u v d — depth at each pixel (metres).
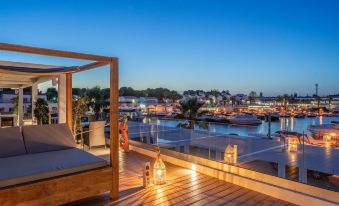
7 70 4.35
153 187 4.05
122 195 3.71
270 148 5.05
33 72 4.57
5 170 3.02
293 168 4.16
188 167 5.09
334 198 3.27
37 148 4.16
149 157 6.00
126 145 6.54
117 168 3.61
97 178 3.40
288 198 3.55
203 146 5.40
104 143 6.94
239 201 3.54
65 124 4.73
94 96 9.92
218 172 4.51
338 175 3.84
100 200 3.52
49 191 2.97
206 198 3.63
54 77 7.50
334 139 5.59
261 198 3.66
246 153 4.95
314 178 3.75
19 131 4.12
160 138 6.52
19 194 2.76
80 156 3.75
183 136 5.88
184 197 3.66
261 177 4.03
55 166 3.21
